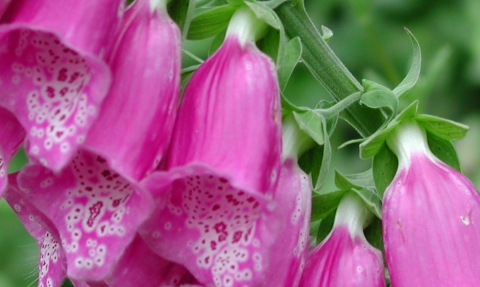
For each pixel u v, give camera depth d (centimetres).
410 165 35
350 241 35
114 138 31
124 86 32
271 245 31
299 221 33
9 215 56
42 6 31
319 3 59
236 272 31
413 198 34
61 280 33
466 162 60
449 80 61
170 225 32
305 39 36
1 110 32
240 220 31
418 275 34
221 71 32
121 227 31
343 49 59
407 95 37
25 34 31
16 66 31
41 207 32
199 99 32
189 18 33
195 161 31
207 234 32
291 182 33
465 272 33
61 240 32
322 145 34
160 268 33
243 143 31
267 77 32
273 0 35
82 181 32
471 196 34
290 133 34
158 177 31
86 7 31
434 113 61
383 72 58
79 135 30
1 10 31
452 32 61
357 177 37
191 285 32
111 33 31
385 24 61
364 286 34
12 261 55
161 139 32
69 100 31
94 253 31
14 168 52
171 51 32
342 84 37
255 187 31
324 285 35
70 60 31
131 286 32
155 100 32
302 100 57
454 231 34
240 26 33
